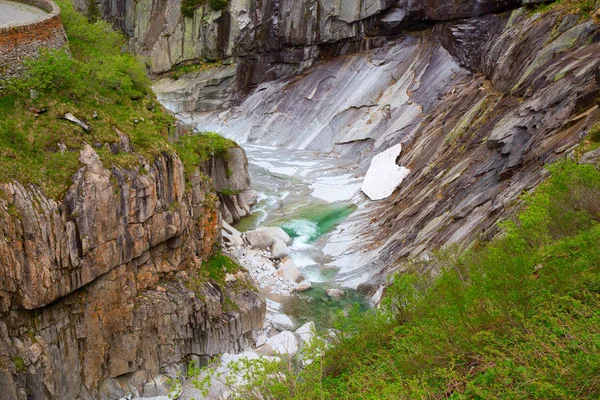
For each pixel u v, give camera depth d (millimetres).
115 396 17781
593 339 8117
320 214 32312
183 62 56344
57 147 16844
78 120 17812
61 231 15789
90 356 17203
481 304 10398
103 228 16812
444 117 35781
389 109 41844
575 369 7801
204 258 21297
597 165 16516
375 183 33969
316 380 11047
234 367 12336
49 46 19234
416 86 41781
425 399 9000
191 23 55188
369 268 25781
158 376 18625
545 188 16359
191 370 13641
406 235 26250
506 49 34406
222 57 53844
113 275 17391
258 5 50906
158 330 18578
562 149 20297
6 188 15266
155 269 19094
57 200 15836
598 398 7301
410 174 33031
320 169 39188
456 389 9023
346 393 10023
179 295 19141
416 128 38125
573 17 29594
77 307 16781
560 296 9836
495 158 25250
